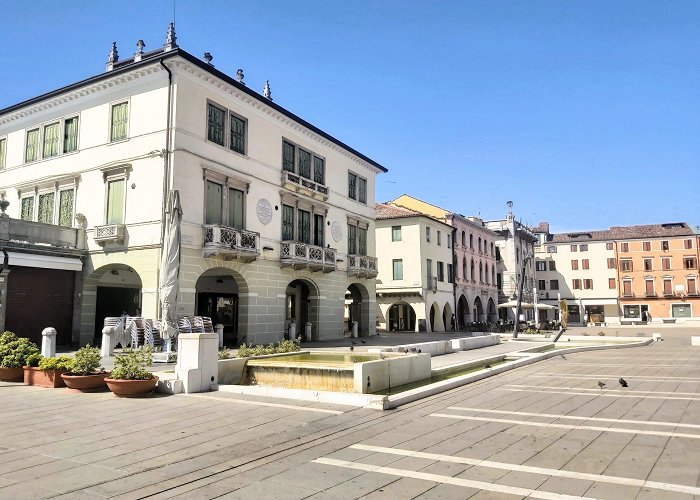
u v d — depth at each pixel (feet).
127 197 70.74
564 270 246.88
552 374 48.24
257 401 33.45
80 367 37.40
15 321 65.00
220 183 75.20
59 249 69.56
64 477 18.90
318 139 98.43
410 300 142.61
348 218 107.55
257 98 81.05
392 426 26.84
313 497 16.88
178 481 18.54
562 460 20.56
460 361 56.75
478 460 20.71
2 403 32.71
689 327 188.75
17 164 84.43
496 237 210.38
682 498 16.39
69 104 78.89
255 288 79.87
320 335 96.12
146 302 66.90
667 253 229.86
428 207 167.84
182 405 32.17
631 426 26.25
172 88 68.95
